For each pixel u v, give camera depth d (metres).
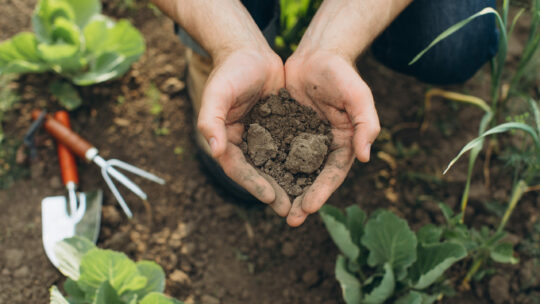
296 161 0.79
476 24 0.91
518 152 1.01
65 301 0.81
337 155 0.80
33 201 0.97
